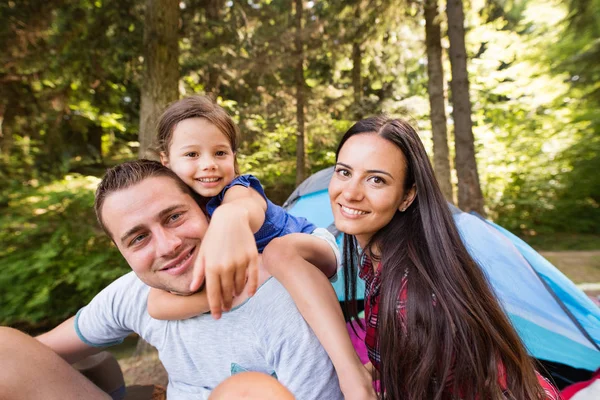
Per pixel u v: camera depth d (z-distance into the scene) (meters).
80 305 4.46
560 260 6.52
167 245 0.90
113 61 4.72
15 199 5.11
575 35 6.66
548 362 1.98
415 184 1.07
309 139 10.38
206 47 5.93
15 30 4.14
